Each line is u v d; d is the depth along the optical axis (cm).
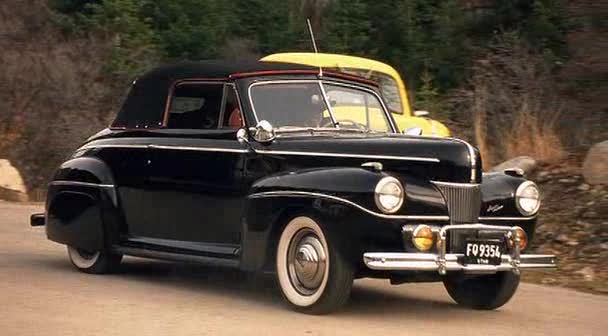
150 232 1129
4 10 2727
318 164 990
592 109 1895
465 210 959
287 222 980
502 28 2508
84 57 2553
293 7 2855
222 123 1072
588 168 1545
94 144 1202
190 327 912
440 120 2062
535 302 1117
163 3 2758
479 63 2375
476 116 1888
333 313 982
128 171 1145
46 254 1336
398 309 1043
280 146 1016
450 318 1006
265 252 989
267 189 983
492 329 959
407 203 923
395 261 907
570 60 2061
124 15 2645
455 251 945
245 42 2745
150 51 2581
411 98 2281
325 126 1076
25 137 2381
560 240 1411
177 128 1114
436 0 2816
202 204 1068
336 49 2695
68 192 1194
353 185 921
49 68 2492
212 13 2761
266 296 1075
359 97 1125
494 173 1037
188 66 1127
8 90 2462
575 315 1048
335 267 934
